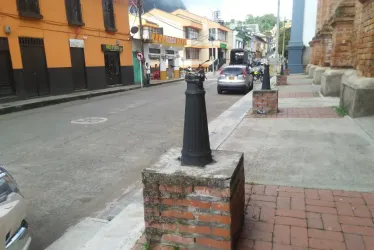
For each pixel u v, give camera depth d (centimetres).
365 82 667
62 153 601
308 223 282
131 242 271
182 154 254
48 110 1166
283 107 894
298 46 2636
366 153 462
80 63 1698
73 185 452
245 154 483
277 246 253
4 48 1244
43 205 395
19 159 571
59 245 307
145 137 711
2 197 255
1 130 824
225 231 231
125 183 455
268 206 315
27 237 263
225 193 224
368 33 656
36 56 1407
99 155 584
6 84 1266
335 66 1042
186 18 4341
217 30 4675
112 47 1938
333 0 1346
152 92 1773
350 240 257
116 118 956
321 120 699
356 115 678
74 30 1619
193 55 4441
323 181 369
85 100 1455
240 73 1532
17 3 1284
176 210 240
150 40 2341
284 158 457
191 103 245
